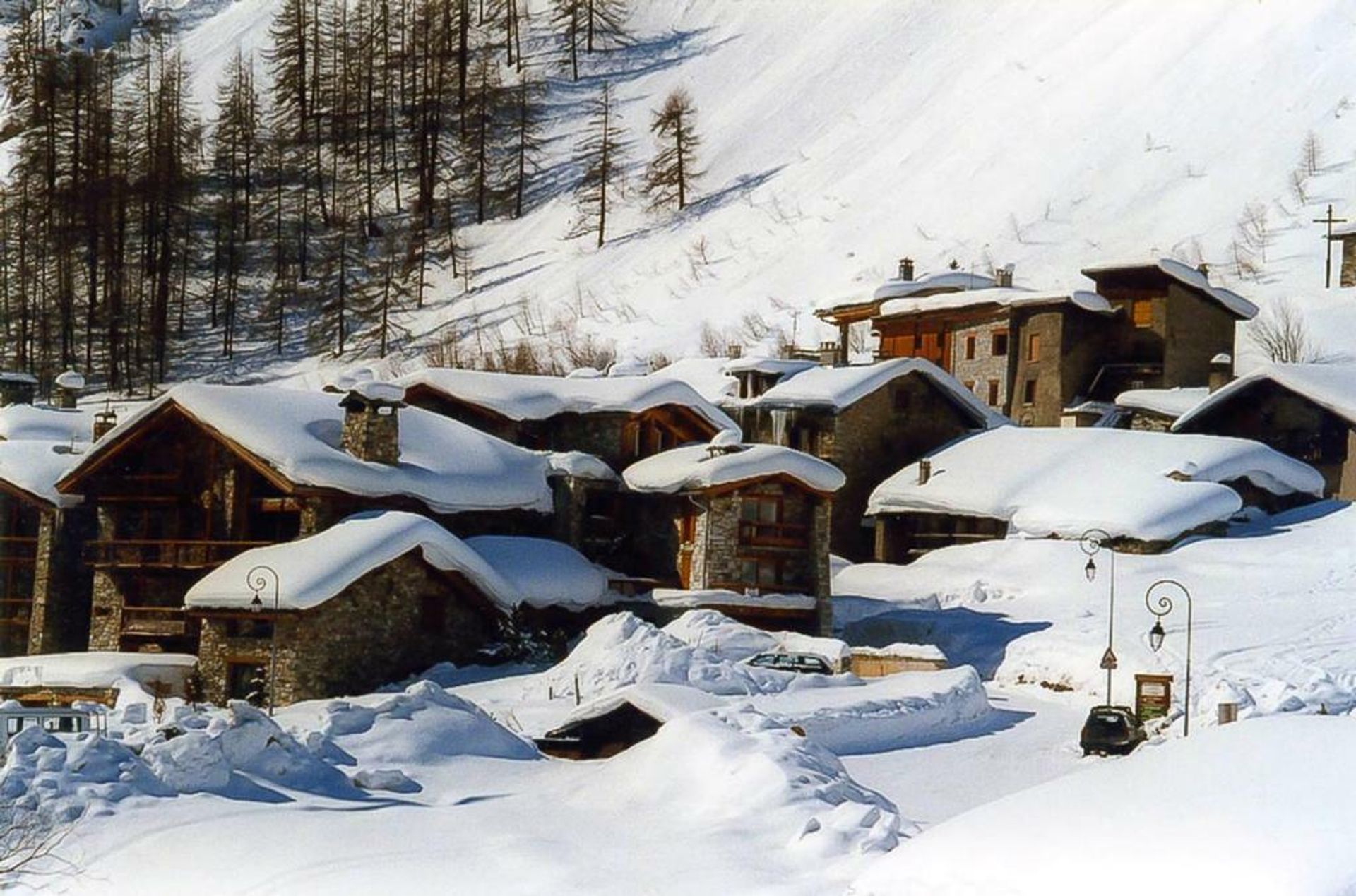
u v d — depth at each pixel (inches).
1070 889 646.5
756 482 2304.4
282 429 2226.9
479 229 6048.2
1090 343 3452.3
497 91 6579.7
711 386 3700.8
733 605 2260.1
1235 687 1718.8
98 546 2338.8
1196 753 728.3
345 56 6835.6
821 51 6761.8
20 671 2094.0
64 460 2551.7
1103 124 5177.2
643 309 4995.1
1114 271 3435.0
